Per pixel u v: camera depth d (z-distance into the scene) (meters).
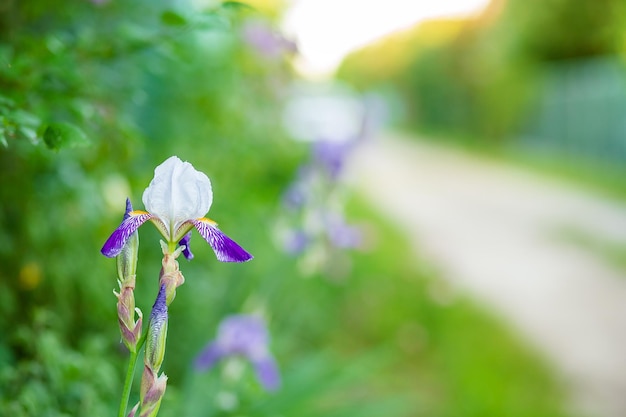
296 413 3.43
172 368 3.63
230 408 3.17
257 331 3.12
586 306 7.36
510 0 25.44
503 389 5.07
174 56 2.93
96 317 3.10
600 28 23.55
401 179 18.78
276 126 6.81
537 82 25.50
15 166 2.80
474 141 28.84
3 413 2.16
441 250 9.87
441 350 5.81
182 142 4.34
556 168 19.48
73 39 2.69
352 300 6.61
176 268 1.50
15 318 2.81
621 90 20.00
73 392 2.35
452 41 31.11
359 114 4.64
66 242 2.96
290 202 4.23
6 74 2.14
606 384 5.43
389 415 3.81
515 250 9.96
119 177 3.03
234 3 2.39
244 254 1.51
